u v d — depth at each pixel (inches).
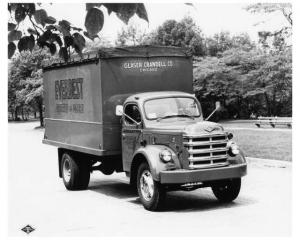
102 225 309.6
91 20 122.9
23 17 158.6
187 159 333.7
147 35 1792.6
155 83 425.1
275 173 506.3
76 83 454.9
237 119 1801.2
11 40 164.4
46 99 540.4
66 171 477.4
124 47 410.9
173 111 380.8
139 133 374.3
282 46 1273.4
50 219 335.3
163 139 350.9
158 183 340.5
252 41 1798.7
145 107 376.5
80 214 349.4
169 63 432.1
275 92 1435.8
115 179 553.9
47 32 167.2
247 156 624.7
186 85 441.1
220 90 1498.5
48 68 527.8
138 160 372.8
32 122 2847.0
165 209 356.2
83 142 442.9
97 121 412.2
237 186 361.1
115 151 407.2
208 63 1453.0
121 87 410.0
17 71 1893.5
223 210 344.5
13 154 865.5
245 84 1461.6
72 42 168.4
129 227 300.7
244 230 281.1
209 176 333.1
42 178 556.7
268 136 869.8
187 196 412.5
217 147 342.0
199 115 388.2
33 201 410.6
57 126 509.0
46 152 900.0
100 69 402.9
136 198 415.8
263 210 338.3
